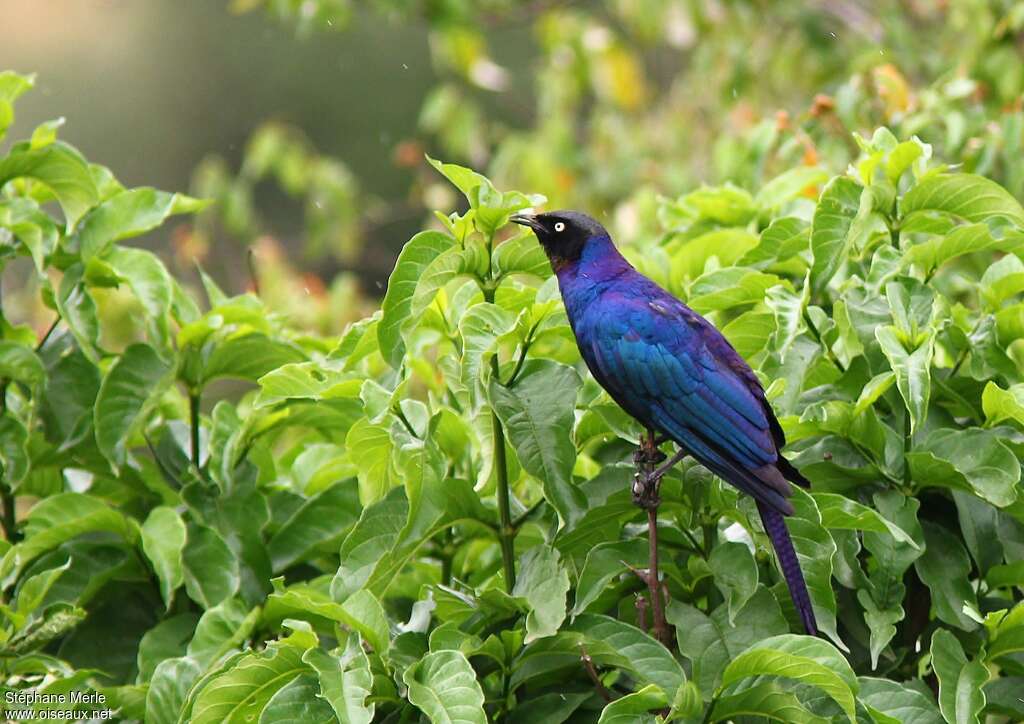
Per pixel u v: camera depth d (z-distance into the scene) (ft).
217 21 106.42
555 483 27.37
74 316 34.24
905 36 70.64
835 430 29.12
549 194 82.33
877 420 28.84
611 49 85.71
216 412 34.12
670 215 39.68
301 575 34.68
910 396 27.32
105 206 34.94
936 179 29.96
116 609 33.78
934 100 49.14
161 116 105.50
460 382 28.84
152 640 32.32
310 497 35.35
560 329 31.73
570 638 26.37
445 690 25.36
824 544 27.48
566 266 32.55
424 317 29.86
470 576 33.63
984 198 30.04
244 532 33.27
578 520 27.22
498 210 28.09
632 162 82.43
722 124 79.25
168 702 29.50
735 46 79.30
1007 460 27.81
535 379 28.53
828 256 29.76
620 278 31.91
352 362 29.50
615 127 84.94
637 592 29.07
